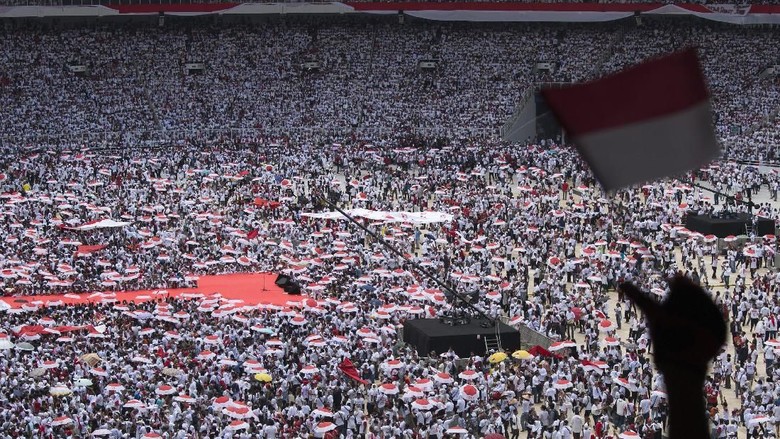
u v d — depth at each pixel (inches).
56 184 5748.0
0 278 4099.4
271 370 2972.4
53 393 2691.9
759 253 4330.7
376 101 7406.5
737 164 6072.8
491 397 2844.5
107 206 5251.0
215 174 5954.7
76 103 7273.6
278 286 3986.2
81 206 5251.0
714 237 4515.3
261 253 4601.4
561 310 3609.7
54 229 4881.9
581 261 4254.4
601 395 2837.1
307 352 3161.9
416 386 2780.5
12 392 2726.4
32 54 7691.9
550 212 5068.9
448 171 6127.0
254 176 5994.1
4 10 7805.1
